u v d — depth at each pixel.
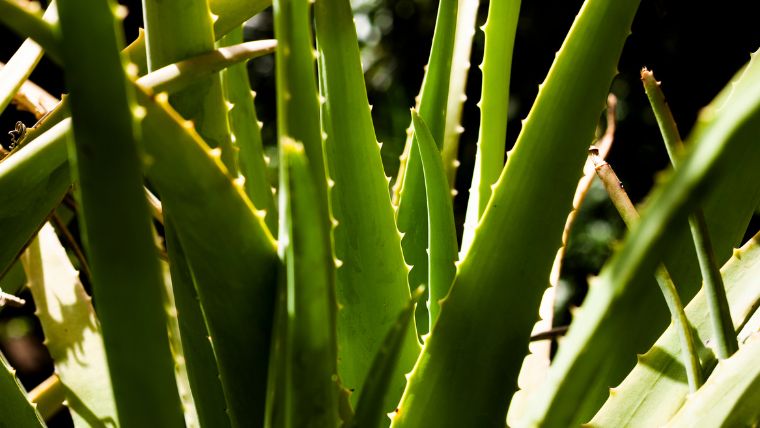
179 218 0.89
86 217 0.76
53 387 1.46
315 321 0.84
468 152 4.25
